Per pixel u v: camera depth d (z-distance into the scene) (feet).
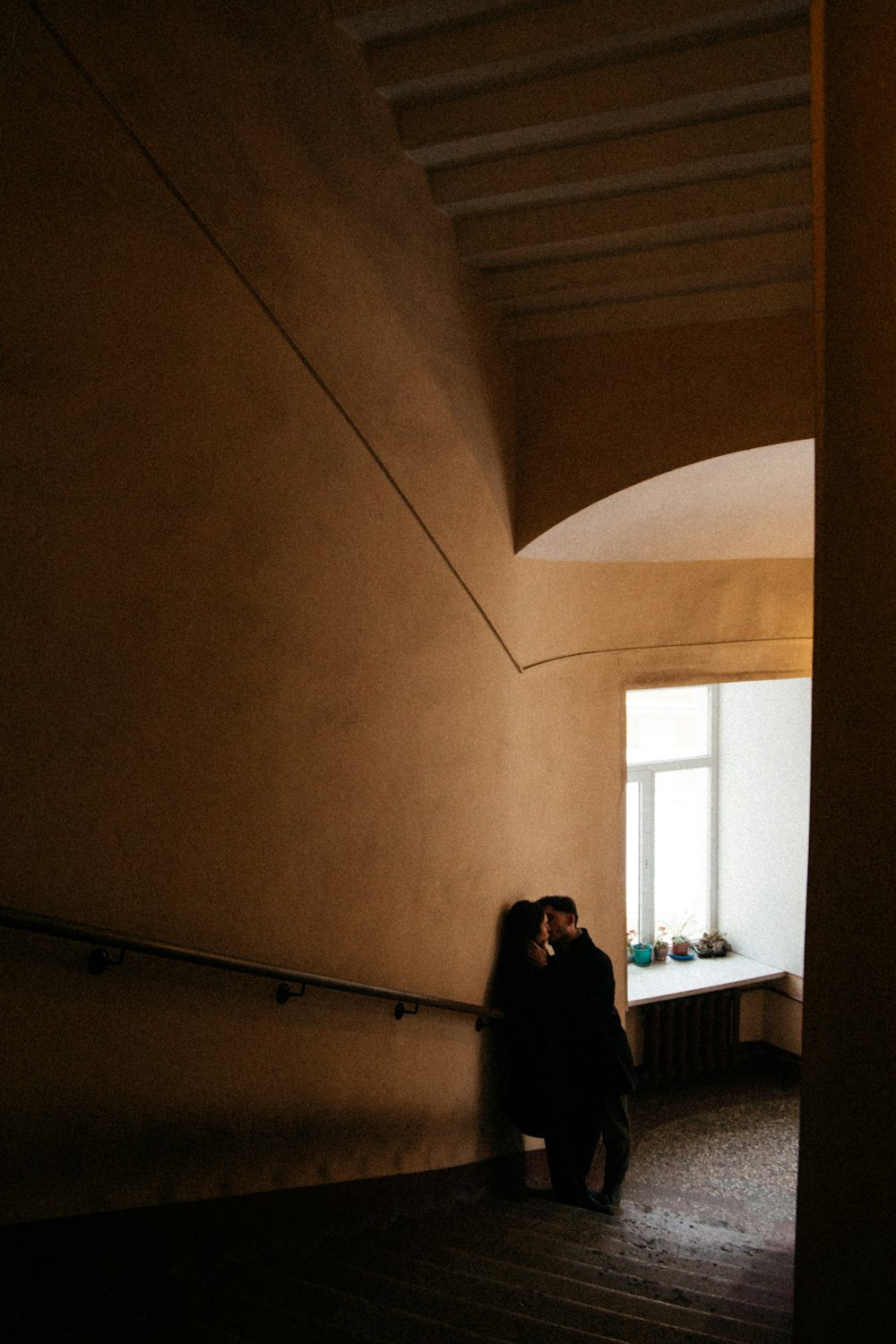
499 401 15.75
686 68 11.44
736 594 21.17
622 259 14.20
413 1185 14.08
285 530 10.68
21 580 7.70
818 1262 6.24
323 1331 8.20
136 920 8.98
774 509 17.37
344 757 12.05
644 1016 26.25
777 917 26.96
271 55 10.22
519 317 15.66
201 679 9.61
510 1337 8.95
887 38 5.38
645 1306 10.32
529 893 18.16
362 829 12.55
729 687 27.68
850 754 5.87
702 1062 26.71
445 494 14.14
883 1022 5.37
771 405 14.60
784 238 13.42
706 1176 21.91
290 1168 11.39
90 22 8.01
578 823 19.69
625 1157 17.56
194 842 9.65
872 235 5.58
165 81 8.80
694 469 15.23
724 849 28.19
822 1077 6.26
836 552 6.13
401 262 12.72
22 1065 8.05
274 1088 11.03
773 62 11.13
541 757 18.29
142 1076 9.20
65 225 7.89
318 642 11.39
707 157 12.23
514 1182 17.57
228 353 9.68
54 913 8.15
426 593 13.79
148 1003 9.23
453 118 12.34
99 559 8.38
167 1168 9.55
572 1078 17.21
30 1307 7.72
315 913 11.64
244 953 10.41
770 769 26.78
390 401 12.59
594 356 15.70
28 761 7.86
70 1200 8.55
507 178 13.03
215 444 9.59
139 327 8.63
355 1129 12.71
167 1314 7.94
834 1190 6.00
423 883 14.24
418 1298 9.58
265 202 10.13
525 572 17.01
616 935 21.12
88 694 8.36
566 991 16.83
